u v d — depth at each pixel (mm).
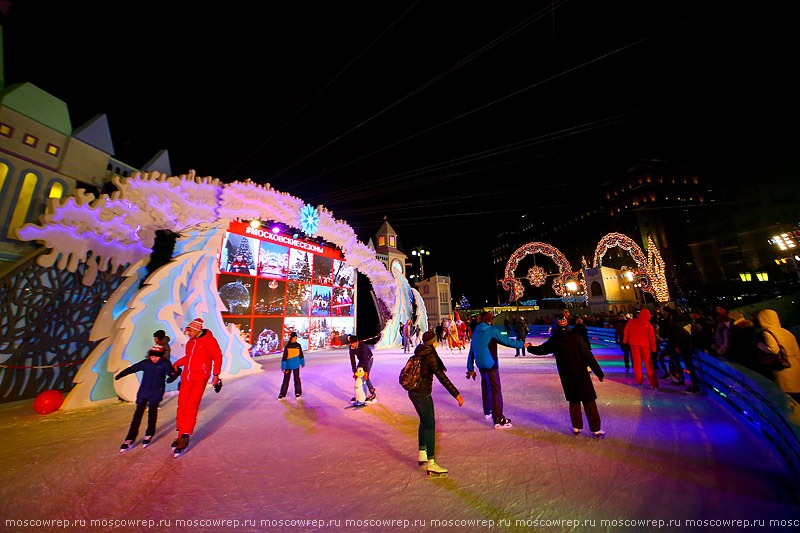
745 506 2627
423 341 3898
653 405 5719
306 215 14430
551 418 5219
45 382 7598
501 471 3451
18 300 7309
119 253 8570
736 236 47500
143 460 4129
